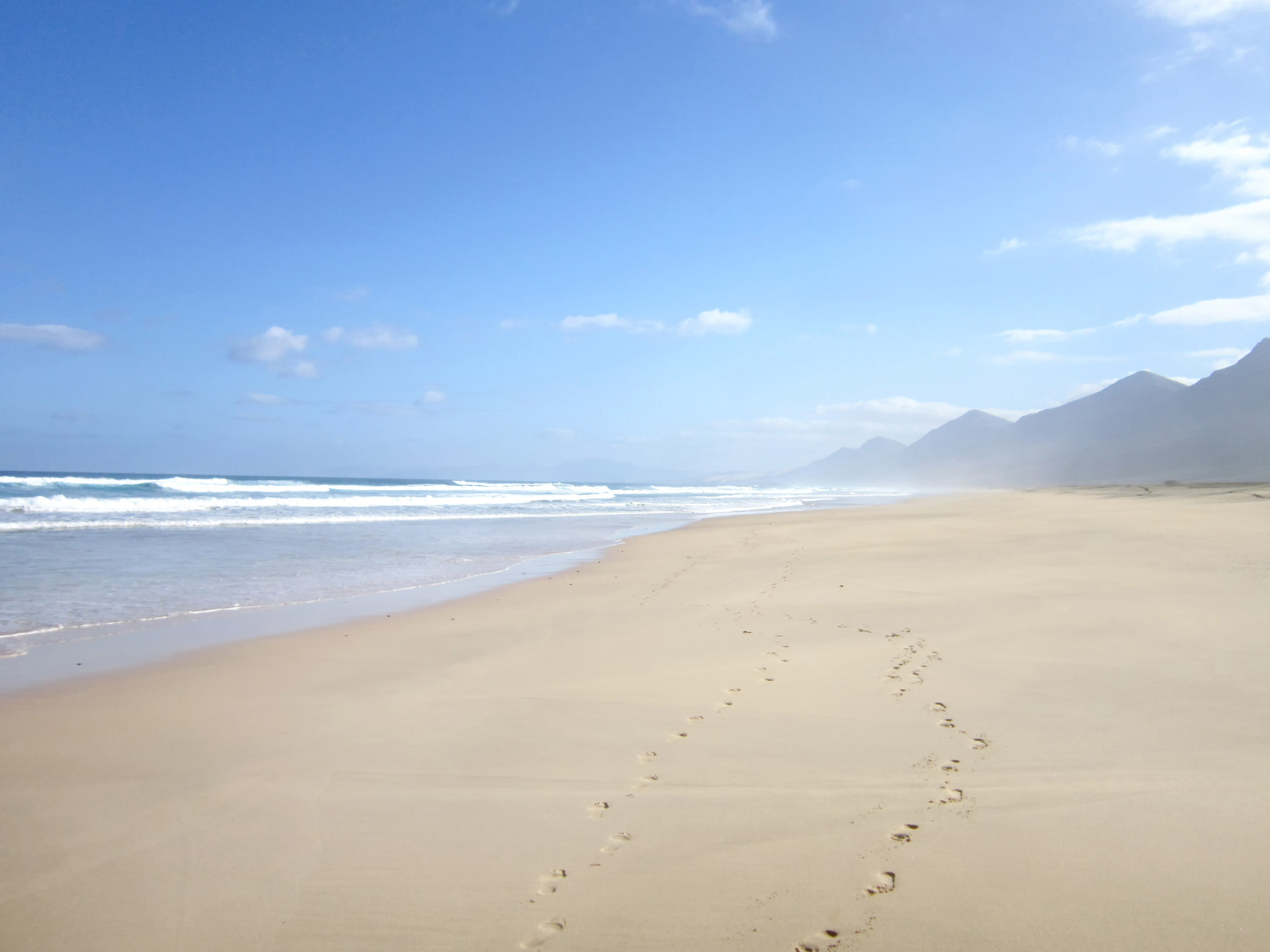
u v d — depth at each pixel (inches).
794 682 272.7
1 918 137.1
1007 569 493.7
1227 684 243.0
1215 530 679.1
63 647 348.5
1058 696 241.0
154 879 150.3
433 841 163.6
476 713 250.2
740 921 131.8
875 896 136.9
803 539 817.5
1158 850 146.2
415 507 1521.9
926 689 255.1
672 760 204.7
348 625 404.8
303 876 150.8
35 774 200.2
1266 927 122.0
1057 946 120.3
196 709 257.1
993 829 158.6
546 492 2780.5
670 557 711.1
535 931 131.4
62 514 1027.3
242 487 1920.5
